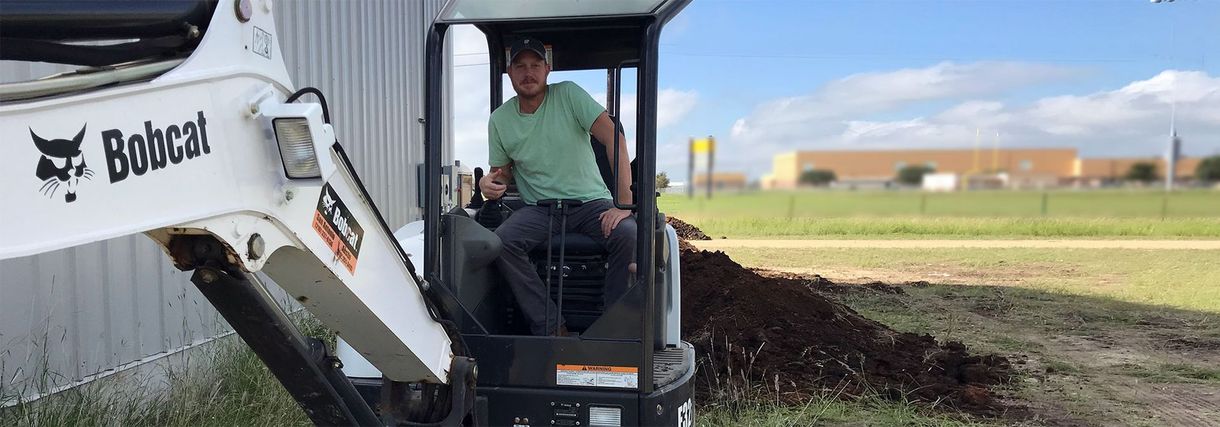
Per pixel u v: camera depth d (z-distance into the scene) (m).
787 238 16.98
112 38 1.30
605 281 3.04
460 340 2.49
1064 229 17.53
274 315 1.78
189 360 4.09
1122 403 4.59
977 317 7.51
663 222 3.19
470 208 3.77
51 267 3.38
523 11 2.61
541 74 2.97
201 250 1.46
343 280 1.79
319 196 1.67
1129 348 6.16
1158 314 7.75
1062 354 5.90
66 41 1.29
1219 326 7.11
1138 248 14.94
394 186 7.94
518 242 2.93
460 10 2.68
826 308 6.57
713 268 7.33
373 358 2.16
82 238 1.09
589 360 2.57
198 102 1.33
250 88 1.47
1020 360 5.64
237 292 1.65
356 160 6.91
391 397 2.38
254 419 3.48
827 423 4.02
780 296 6.50
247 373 3.82
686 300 6.44
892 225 17.80
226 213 1.39
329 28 6.30
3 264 3.14
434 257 2.70
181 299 4.33
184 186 1.29
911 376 4.86
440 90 2.69
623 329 2.56
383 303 1.98
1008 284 10.02
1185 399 4.71
